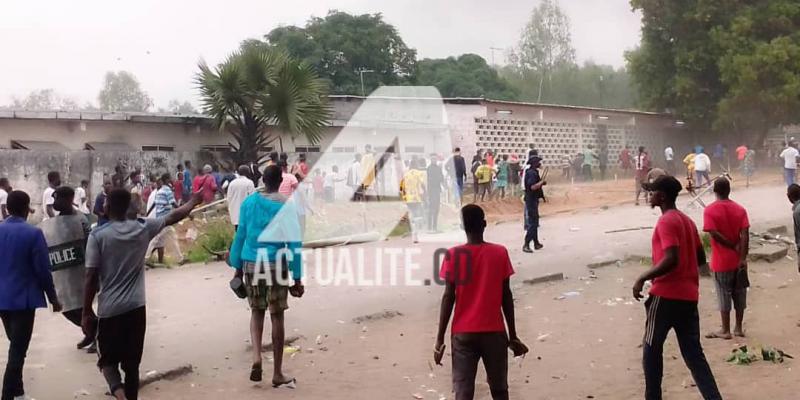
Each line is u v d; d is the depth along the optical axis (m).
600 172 33.44
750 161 25.83
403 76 42.81
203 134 25.27
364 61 40.84
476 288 4.75
